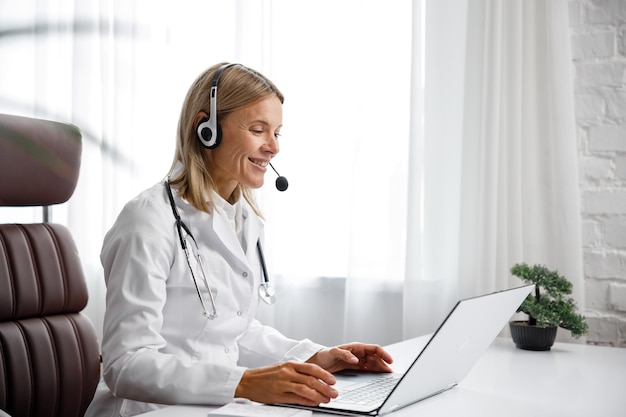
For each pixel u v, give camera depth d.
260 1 2.57
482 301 1.17
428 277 2.30
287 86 2.52
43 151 1.70
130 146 2.74
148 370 1.18
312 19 2.49
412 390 1.14
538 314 1.78
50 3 2.84
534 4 2.17
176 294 1.41
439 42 2.29
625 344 2.11
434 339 1.06
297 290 2.51
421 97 2.31
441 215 2.29
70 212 2.75
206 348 1.43
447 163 2.28
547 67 2.14
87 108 2.78
